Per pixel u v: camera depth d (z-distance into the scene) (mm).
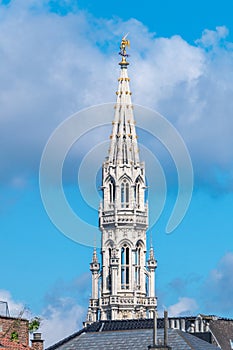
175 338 159750
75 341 165375
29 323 142250
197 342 160375
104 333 165500
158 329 163250
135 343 161000
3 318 139375
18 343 134250
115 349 161250
